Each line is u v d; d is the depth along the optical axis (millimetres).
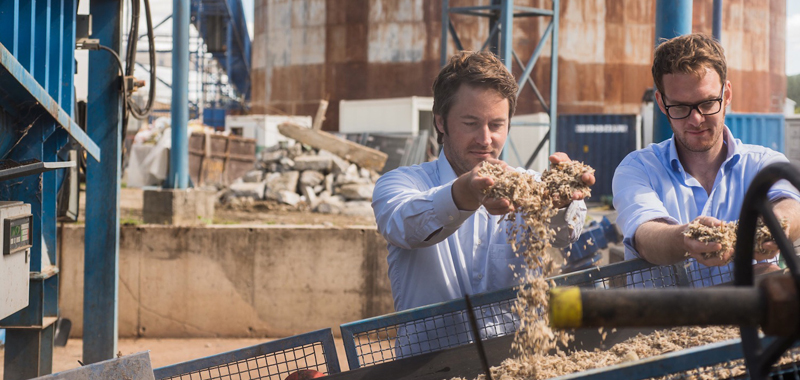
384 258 8656
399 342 1984
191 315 8734
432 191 1867
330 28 32938
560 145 21312
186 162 10320
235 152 18109
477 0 31219
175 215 9766
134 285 8703
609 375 1080
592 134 21328
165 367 1970
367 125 22453
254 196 14758
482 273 2154
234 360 1967
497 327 2021
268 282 8711
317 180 15008
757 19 33969
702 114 1963
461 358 1778
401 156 19984
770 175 818
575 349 1744
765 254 1555
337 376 1766
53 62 4004
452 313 1961
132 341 8594
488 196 1692
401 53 31922
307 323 8703
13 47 3447
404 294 2180
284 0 34500
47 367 4074
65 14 4207
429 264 2139
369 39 32344
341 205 14039
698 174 2172
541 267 1732
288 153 15945
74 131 3850
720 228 1591
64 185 4852
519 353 1746
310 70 33406
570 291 640
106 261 5344
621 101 31188
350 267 8672
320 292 8680
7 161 3428
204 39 39250
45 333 4074
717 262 1607
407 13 31797
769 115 15961
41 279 3898
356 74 32562
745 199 896
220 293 8734
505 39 9570
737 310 631
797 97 39750
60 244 8492
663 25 4434
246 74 46031
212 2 37062
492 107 2014
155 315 8734
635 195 2029
